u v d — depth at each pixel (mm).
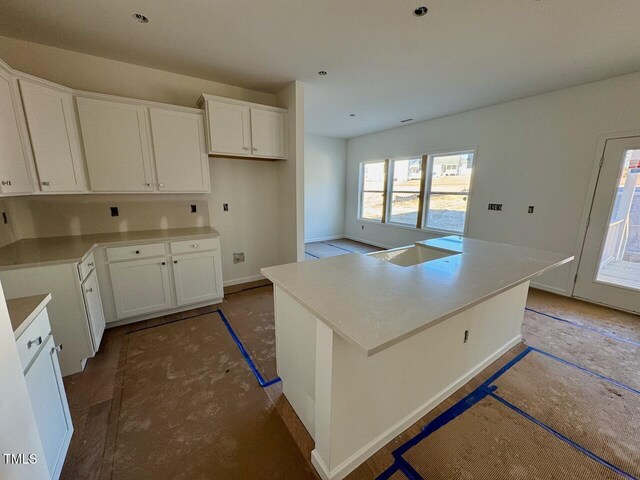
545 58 2514
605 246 3141
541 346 2381
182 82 2977
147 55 2529
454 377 1820
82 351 2023
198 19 1970
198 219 3359
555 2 1750
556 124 3334
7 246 2242
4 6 1811
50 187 2189
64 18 1958
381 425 1433
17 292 1799
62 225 2625
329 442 1228
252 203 3746
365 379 1292
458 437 1516
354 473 1321
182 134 2844
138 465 1354
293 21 1986
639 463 1378
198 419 1625
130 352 2268
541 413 1679
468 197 4312
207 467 1350
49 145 2168
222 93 3219
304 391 1530
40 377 1194
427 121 4824
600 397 1805
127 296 2590
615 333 2592
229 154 3068
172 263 2771
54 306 1894
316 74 2922
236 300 3287
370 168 6332
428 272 1702
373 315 1123
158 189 2789
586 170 3164
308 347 1433
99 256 2416
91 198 2719
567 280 3441
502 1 1748
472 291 1395
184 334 2545
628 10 1812
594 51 2377
